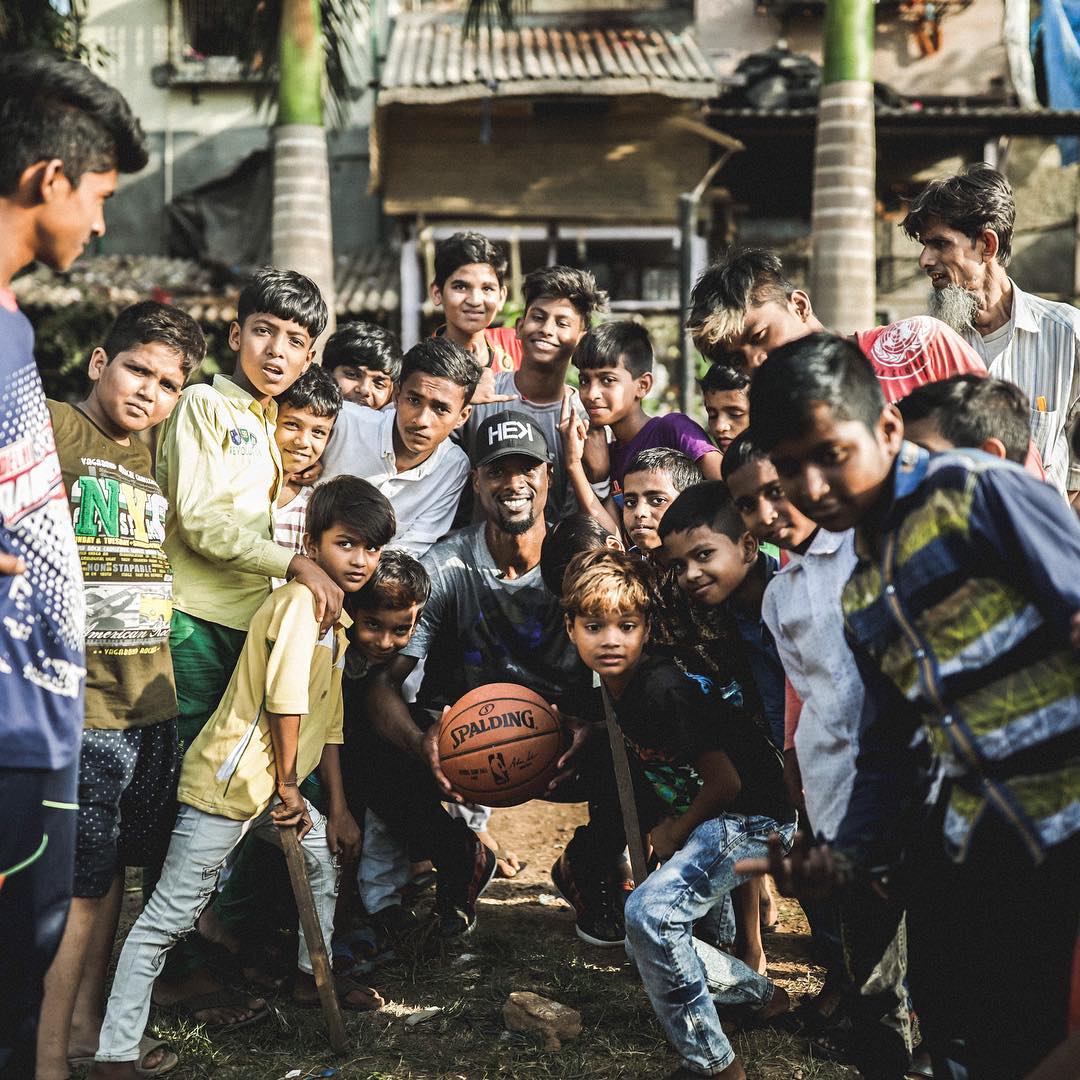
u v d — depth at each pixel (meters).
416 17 17.45
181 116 17.92
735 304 3.62
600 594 3.37
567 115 15.93
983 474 2.25
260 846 3.96
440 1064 3.45
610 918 4.25
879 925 2.89
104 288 15.52
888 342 3.74
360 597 3.92
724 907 3.87
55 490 2.54
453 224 16.09
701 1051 3.16
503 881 4.94
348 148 18.02
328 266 11.12
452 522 4.89
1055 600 2.14
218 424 3.71
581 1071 3.41
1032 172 16.86
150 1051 3.40
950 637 2.28
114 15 17.88
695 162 16.06
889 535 2.36
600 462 4.80
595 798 4.16
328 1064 3.45
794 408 2.26
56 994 3.10
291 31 10.72
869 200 10.58
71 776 2.53
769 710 3.52
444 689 4.40
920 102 16.67
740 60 17.00
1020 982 2.33
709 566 3.30
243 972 3.95
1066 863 2.24
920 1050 3.21
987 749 2.25
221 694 3.80
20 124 2.39
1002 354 4.02
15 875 2.42
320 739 3.71
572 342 4.82
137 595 3.29
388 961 4.10
